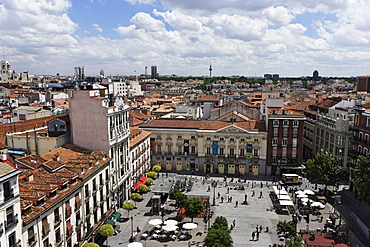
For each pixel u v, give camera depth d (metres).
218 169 106.62
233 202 81.19
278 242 60.88
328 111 116.19
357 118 89.62
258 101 191.00
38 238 42.09
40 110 108.06
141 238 62.19
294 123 100.12
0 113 108.19
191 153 108.25
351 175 90.69
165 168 110.81
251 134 102.00
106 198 66.00
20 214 38.44
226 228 56.00
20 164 54.34
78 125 69.06
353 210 76.00
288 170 102.31
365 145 83.38
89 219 57.56
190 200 67.31
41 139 67.88
